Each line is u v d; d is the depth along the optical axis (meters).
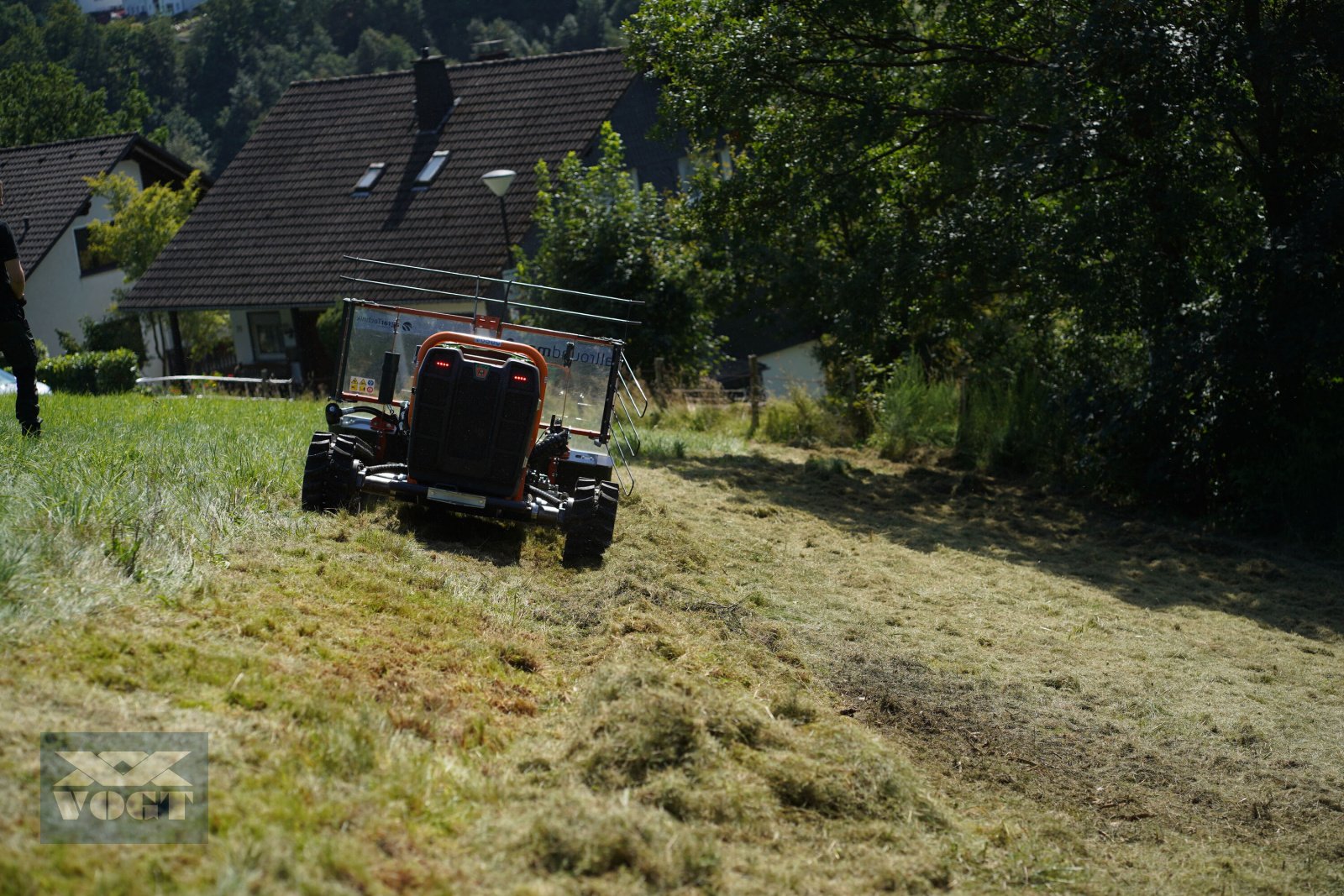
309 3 131.00
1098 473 16.48
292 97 33.88
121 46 117.88
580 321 21.09
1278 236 14.41
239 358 32.03
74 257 37.31
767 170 18.73
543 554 8.59
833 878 4.42
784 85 18.16
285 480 8.53
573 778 4.68
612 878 3.97
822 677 7.18
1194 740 7.16
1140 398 15.54
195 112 119.19
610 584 7.81
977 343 20.39
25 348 8.59
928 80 18.27
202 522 6.76
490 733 5.07
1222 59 14.49
